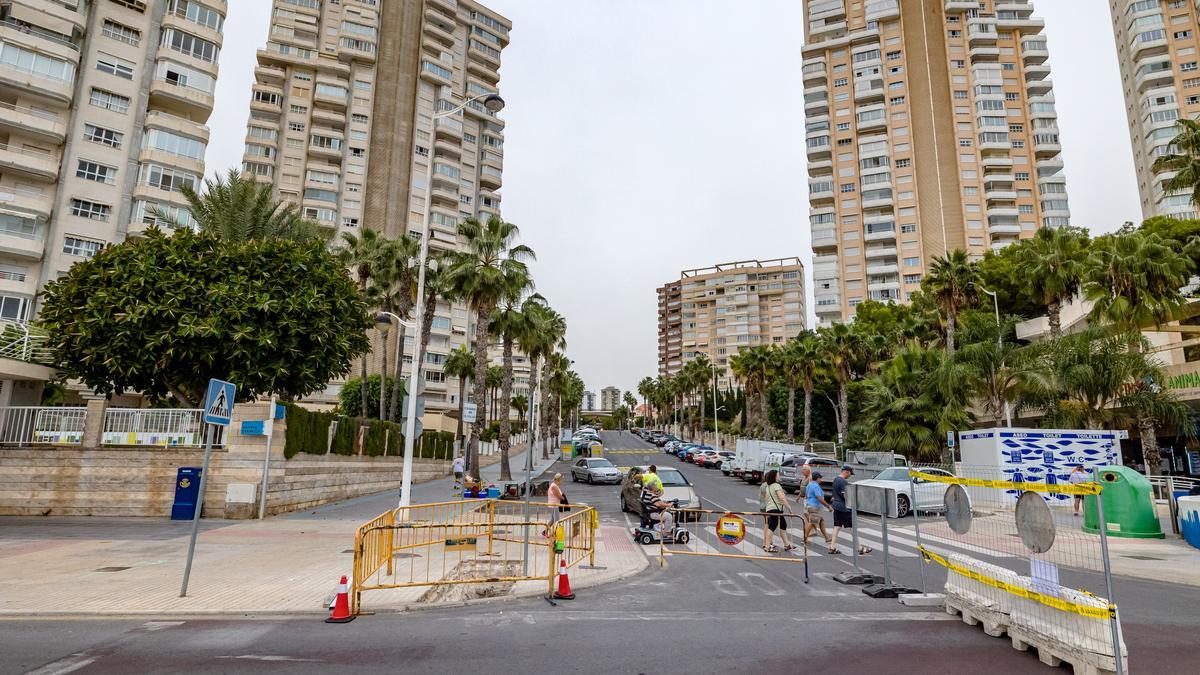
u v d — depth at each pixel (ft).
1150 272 82.99
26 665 17.76
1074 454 72.54
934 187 270.26
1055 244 97.50
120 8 130.11
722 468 134.21
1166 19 265.13
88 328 63.05
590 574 32.32
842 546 43.47
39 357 69.97
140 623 22.76
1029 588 19.40
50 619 23.15
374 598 26.30
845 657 18.94
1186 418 76.79
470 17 294.66
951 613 24.62
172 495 55.77
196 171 133.18
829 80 299.99
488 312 99.55
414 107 257.55
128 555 36.37
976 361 85.81
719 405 340.80
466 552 38.96
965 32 282.97
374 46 246.88
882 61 288.92
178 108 138.41
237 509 54.95
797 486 89.81
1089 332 78.23
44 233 117.39
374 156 241.76
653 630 22.09
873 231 274.57
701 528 52.90
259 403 57.72
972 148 271.69
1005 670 17.75
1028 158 274.77
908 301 265.95
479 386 96.68
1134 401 77.00
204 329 62.95
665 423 480.23
